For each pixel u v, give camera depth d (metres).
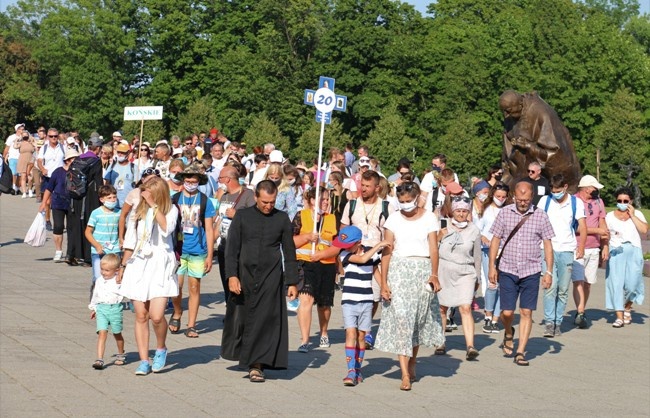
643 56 87.00
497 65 83.00
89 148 23.44
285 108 85.00
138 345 12.35
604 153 81.81
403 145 80.00
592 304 20.17
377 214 13.80
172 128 88.12
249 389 11.77
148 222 12.21
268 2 89.06
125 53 91.25
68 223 21.58
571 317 18.56
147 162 26.77
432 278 12.19
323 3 89.88
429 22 91.69
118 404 10.79
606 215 17.89
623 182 81.62
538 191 18.20
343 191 18.08
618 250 17.66
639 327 17.78
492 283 14.44
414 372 12.80
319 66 84.56
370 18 84.62
